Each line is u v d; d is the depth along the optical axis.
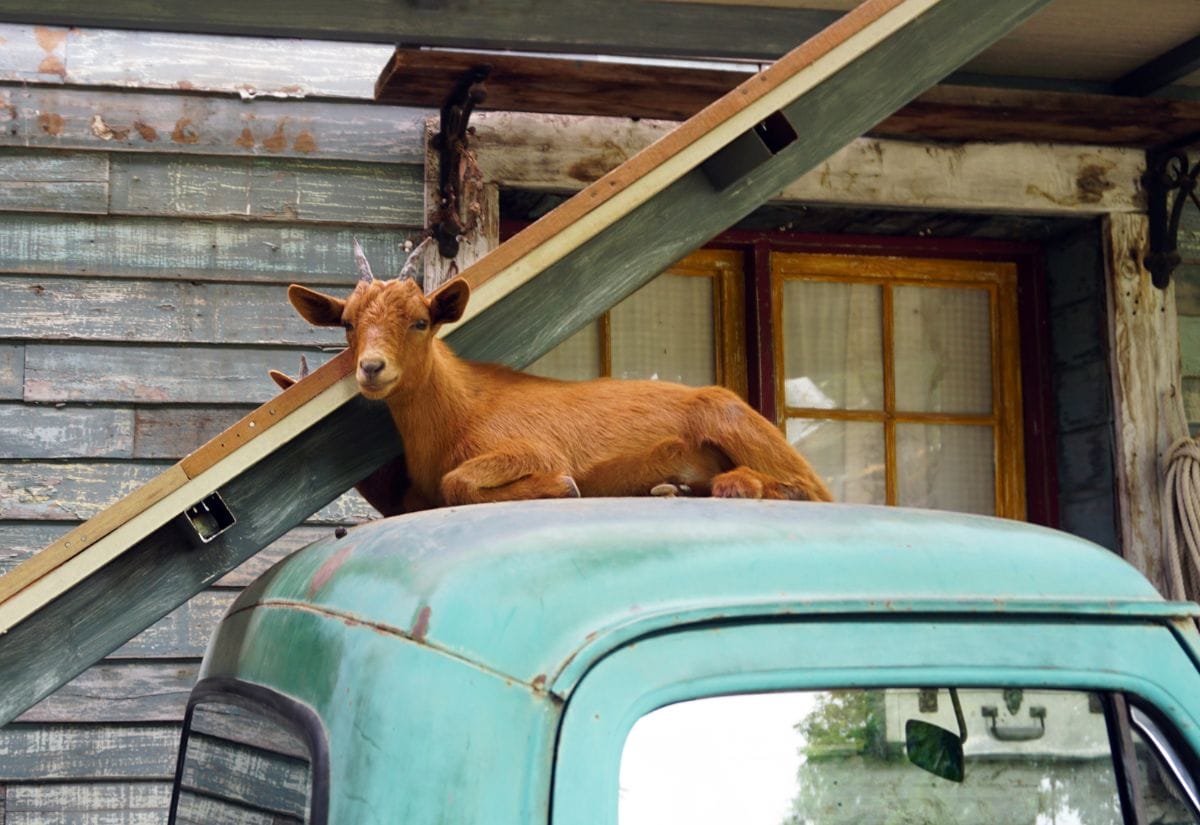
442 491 2.50
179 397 4.40
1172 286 5.00
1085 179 4.96
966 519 1.80
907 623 1.55
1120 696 1.63
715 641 1.48
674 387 2.67
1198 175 4.92
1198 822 1.62
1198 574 4.79
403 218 4.57
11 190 4.38
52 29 4.45
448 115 4.40
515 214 4.91
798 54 2.97
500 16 4.20
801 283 5.14
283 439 2.48
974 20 3.24
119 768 4.21
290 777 1.67
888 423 5.15
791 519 1.68
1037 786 1.58
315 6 4.11
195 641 4.29
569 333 2.87
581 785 1.38
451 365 2.65
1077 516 5.11
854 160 4.80
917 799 1.53
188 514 2.48
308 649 1.72
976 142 4.91
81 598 2.45
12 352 4.33
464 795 1.39
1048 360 5.25
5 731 4.16
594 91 4.33
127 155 4.46
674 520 1.65
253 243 4.50
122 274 4.41
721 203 2.99
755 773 1.47
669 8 4.29
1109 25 4.48
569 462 2.57
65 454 4.32
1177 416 4.92
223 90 4.53
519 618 1.46
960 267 5.27
